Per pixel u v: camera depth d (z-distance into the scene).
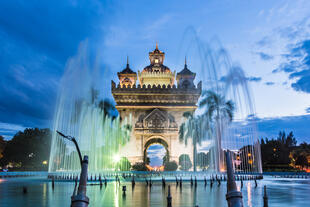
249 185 33.84
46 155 85.56
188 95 79.94
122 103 80.00
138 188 29.81
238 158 86.56
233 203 10.66
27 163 86.06
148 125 77.38
